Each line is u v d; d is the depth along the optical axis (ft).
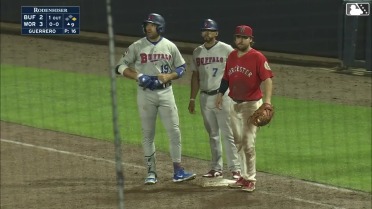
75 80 217.97
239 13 260.21
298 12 249.55
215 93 110.01
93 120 171.73
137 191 109.70
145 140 111.86
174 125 110.32
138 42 107.86
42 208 102.01
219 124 110.52
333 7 241.96
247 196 106.73
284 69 231.50
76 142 149.07
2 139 152.15
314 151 143.13
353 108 182.19
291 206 102.83
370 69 225.15
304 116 174.09
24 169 126.41
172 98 109.29
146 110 109.09
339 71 228.02
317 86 208.54
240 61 102.42
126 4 281.54
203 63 109.81
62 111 182.19
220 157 114.32
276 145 148.05
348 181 121.08
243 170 108.47
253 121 100.99
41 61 242.17
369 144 148.56
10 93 203.82
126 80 214.90
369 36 223.92
